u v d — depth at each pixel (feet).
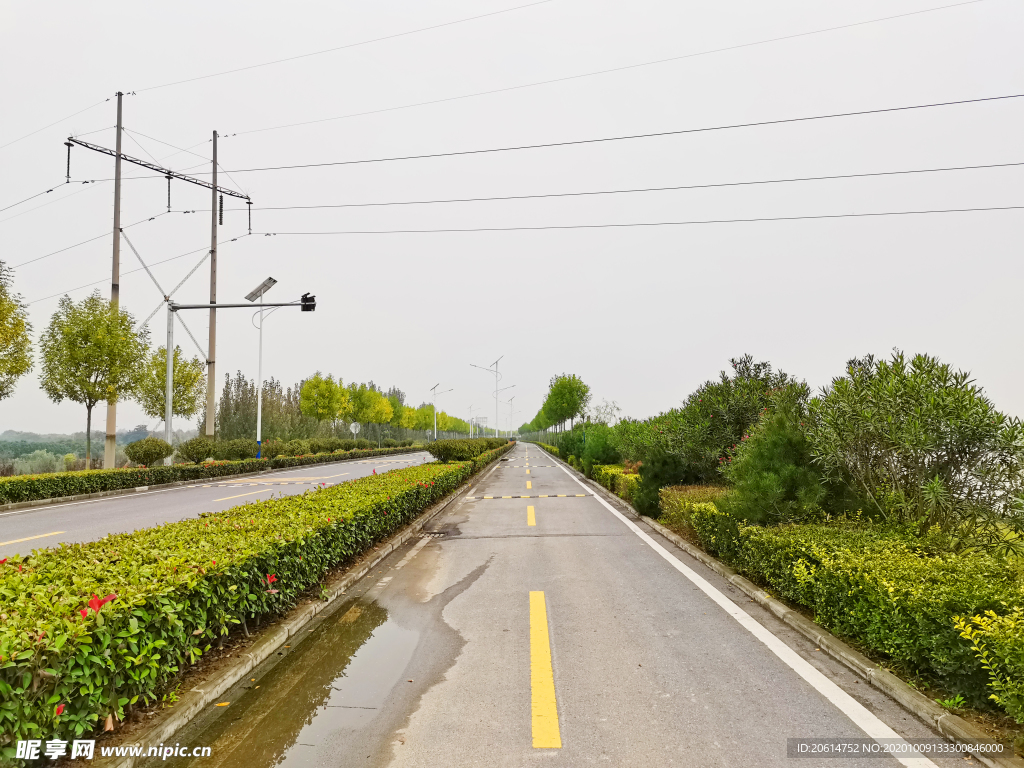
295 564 16.75
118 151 70.08
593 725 10.33
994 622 9.61
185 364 96.63
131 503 47.98
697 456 34.96
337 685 12.17
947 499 17.03
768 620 16.16
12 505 45.85
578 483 62.69
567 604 17.83
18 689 7.61
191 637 11.69
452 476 48.98
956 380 17.30
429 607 17.88
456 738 9.93
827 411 19.39
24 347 56.13
